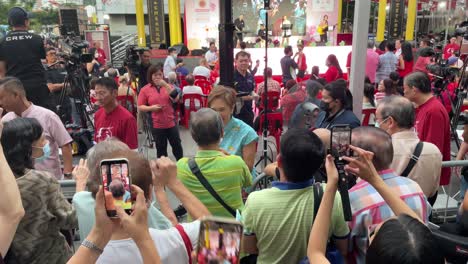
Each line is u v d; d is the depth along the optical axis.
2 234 1.20
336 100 3.09
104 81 3.32
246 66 5.11
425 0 18.19
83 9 18.52
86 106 6.32
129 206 1.08
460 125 6.47
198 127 2.07
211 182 2.02
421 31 18.41
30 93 4.20
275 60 12.52
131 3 21.80
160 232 1.32
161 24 15.22
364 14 3.62
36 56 4.24
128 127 3.41
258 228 1.65
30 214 1.91
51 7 17.25
